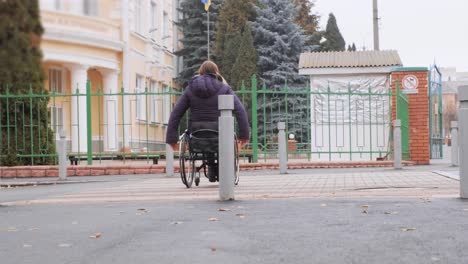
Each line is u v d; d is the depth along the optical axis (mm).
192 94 8453
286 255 3232
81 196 7797
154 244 3725
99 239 4008
